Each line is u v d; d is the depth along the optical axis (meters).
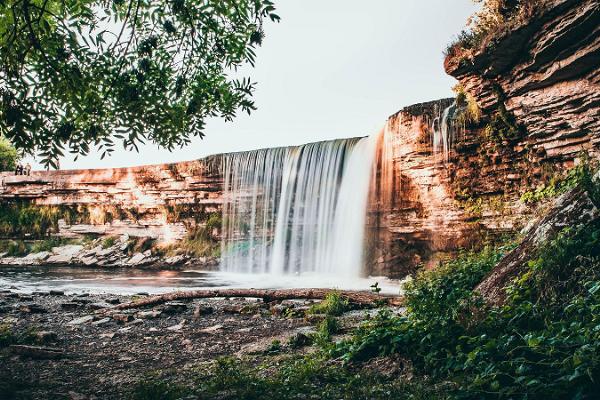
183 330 9.41
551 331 4.21
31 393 5.00
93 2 5.02
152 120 5.27
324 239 25.89
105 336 8.75
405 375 4.89
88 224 40.16
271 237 29.62
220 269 32.53
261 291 13.50
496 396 3.84
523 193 17.08
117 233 38.97
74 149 4.84
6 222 41.62
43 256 37.81
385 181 22.66
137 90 4.98
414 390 4.36
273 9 5.53
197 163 35.41
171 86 5.60
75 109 4.80
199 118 5.91
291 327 9.27
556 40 12.59
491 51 14.54
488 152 18.30
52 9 5.02
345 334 7.71
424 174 20.73
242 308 11.84
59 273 29.78
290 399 4.49
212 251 33.94
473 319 5.12
